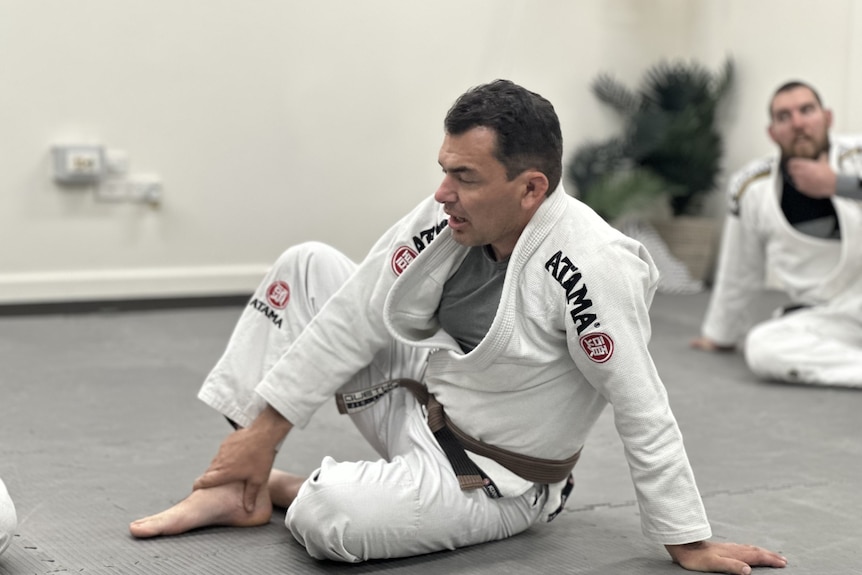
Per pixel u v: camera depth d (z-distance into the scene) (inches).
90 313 249.1
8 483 111.1
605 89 313.1
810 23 284.5
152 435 134.5
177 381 171.2
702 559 84.5
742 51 308.7
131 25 250.2
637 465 82.6
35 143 244.1
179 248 261.9
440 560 87.7
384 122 281.0
